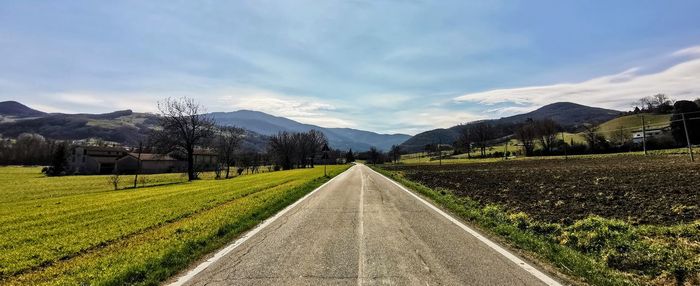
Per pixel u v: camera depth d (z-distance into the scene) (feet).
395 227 32.42
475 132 405.80
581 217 36.68
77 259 24.43
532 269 19.83
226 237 29.17
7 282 20.11
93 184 167.32
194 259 23.12
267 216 40.11
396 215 39.40
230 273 19.97
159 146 189.98
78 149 361.10
